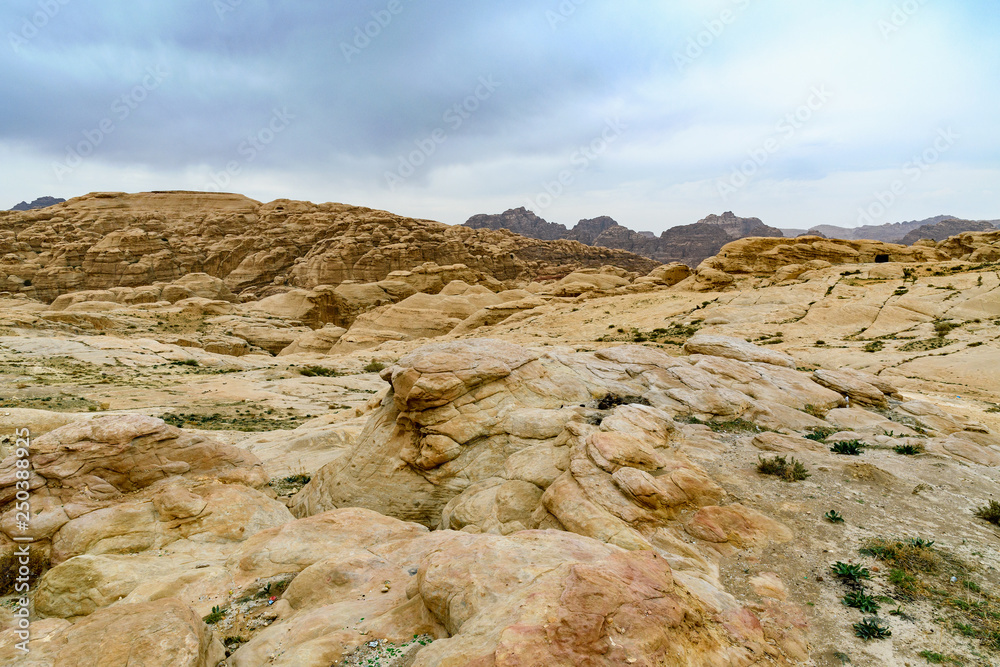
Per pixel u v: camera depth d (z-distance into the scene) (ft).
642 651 19.04
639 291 320.70
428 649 20.35
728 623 24.22
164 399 122.31
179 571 34.83
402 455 52.70
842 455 46.98
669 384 65.92
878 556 30.42
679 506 36.78
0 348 158.30
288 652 23.47
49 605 31.32
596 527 33.91
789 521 35.06
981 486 40.32
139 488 44.42
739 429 55.77
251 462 52.65
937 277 192.24
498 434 52.39
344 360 215.51
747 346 83.15
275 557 35.78
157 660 20.74
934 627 24.45
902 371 115.96
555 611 20.47
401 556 35.09
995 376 104.58
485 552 28.02
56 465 41.98
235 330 295.69
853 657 22.90
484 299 353.10
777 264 264.72
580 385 63.82
